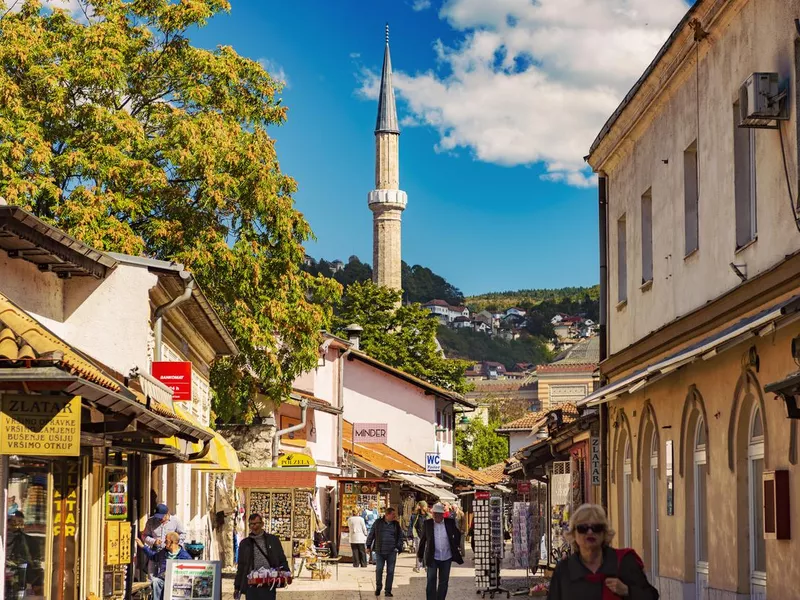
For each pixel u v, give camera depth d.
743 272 16.33
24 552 13.56
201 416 31.22
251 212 31.70
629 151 24.36
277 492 36.41
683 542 19.33
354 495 43.78
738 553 16.27
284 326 32.47
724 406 16.95
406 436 62.62
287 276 32.44
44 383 11.16
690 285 19.36
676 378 19.98
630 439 23.83
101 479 17.42
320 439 47.78
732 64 16.92
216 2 32.97
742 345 15.91
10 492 13.07
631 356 23.39
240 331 31.31
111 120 30.14
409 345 77.12
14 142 28.78
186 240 30.88
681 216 20.02
